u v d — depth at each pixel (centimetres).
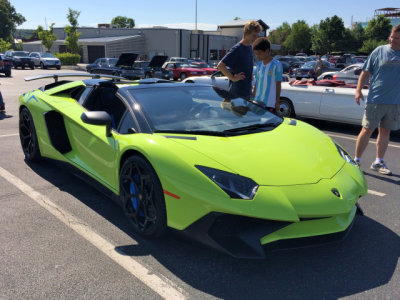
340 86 723
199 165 233
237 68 439
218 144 257
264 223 219
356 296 212
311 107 742
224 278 227
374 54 412
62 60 3497
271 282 224
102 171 313
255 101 374
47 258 246
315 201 224
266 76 443
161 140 258
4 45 4712
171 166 238
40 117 396
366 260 250
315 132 324
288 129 310
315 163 258
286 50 7394
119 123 308
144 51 4028
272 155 253
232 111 327
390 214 326
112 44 3709
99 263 241
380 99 411
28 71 2700
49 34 3916
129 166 270
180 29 3884
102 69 2055
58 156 377
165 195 239
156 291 214
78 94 387
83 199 345
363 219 316
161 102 314
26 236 275
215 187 220
